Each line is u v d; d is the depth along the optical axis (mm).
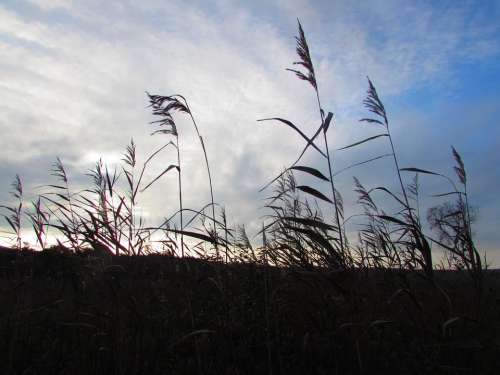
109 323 1846
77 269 2023
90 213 1900
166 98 1938
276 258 2062
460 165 2168
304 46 1680
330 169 1602
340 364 1746
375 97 1983
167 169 1992
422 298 1938
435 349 1720
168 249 2168
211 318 2141
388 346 1870
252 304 2260
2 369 1792
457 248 1973
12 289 2279
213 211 2025
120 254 1911
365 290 1940
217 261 2383
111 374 1752
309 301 1717
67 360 1880
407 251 1911
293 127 1564
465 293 2078
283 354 1933
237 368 1840
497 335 1787
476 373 1598
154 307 2191
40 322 2301
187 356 1985
